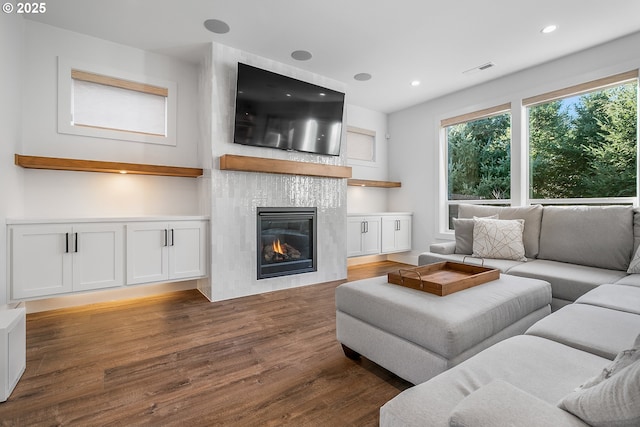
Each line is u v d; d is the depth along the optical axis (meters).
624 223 2.53
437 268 2.29
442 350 1.37
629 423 0.54
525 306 1.77
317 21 2.78
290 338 2.25
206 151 3.25
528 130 3.77
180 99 3.47
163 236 2.95
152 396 1.58
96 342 2.17
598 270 2.48
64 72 2.88
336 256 4.02
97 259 2.67
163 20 2.76
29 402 1.52
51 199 2.86
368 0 2.50
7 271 2.34
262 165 3.22
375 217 4.63
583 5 2.54
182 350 2.06
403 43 3.13
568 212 2.88
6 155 2.36
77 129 2.94
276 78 3.37
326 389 1.64
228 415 1.44
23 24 2.70
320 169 3.64
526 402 0.65
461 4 2.54
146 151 3.28
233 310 2.85
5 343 1.53
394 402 0.85
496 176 4.12
